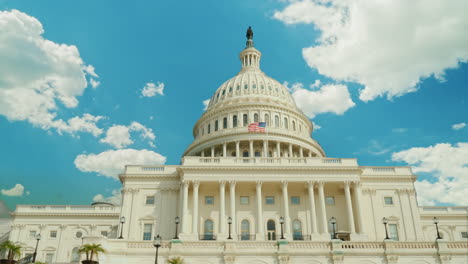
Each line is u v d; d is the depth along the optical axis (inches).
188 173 2433.6
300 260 1651.1
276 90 3909.9
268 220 2448.3
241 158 2527.1
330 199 2529.5
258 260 1656.0
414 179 2568.9
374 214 2468.0
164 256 1658.5
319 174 2450.8
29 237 2965.1
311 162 2517.2
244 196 2513.5
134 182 2529.5
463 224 2957.7
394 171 2605.8
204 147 3425.2
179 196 2495.1
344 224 2449.6
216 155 3435.0
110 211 3065.9
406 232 2425.0
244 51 4434.1
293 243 1679.4
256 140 3321.9
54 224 3004.4
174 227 2411.4
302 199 2518.5
